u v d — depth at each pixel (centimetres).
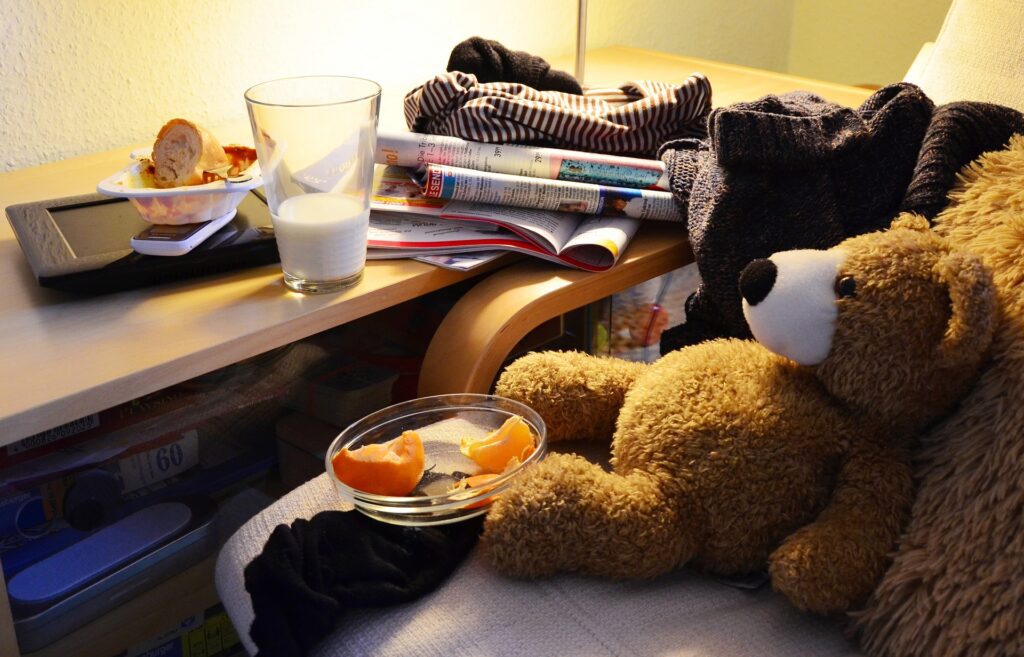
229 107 123
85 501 80
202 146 79
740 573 64
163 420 84
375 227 86
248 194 89
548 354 80
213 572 82
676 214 89
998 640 53
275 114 71
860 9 183
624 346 112
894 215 76
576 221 90
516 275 84
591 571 63
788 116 81
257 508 90
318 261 74
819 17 190
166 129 79
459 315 81
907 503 60
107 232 81
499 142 92
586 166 90
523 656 57
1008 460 54
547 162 89
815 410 63
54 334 69
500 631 59
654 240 90
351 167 74
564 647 58
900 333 59
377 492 66
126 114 115
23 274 79
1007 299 58
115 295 75
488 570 64
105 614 76
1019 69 86
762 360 68
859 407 62
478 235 84
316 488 73
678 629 59
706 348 71
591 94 108
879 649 58
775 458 62
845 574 57
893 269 59
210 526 82
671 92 98
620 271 85
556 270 85
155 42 114
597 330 107
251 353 70
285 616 58
